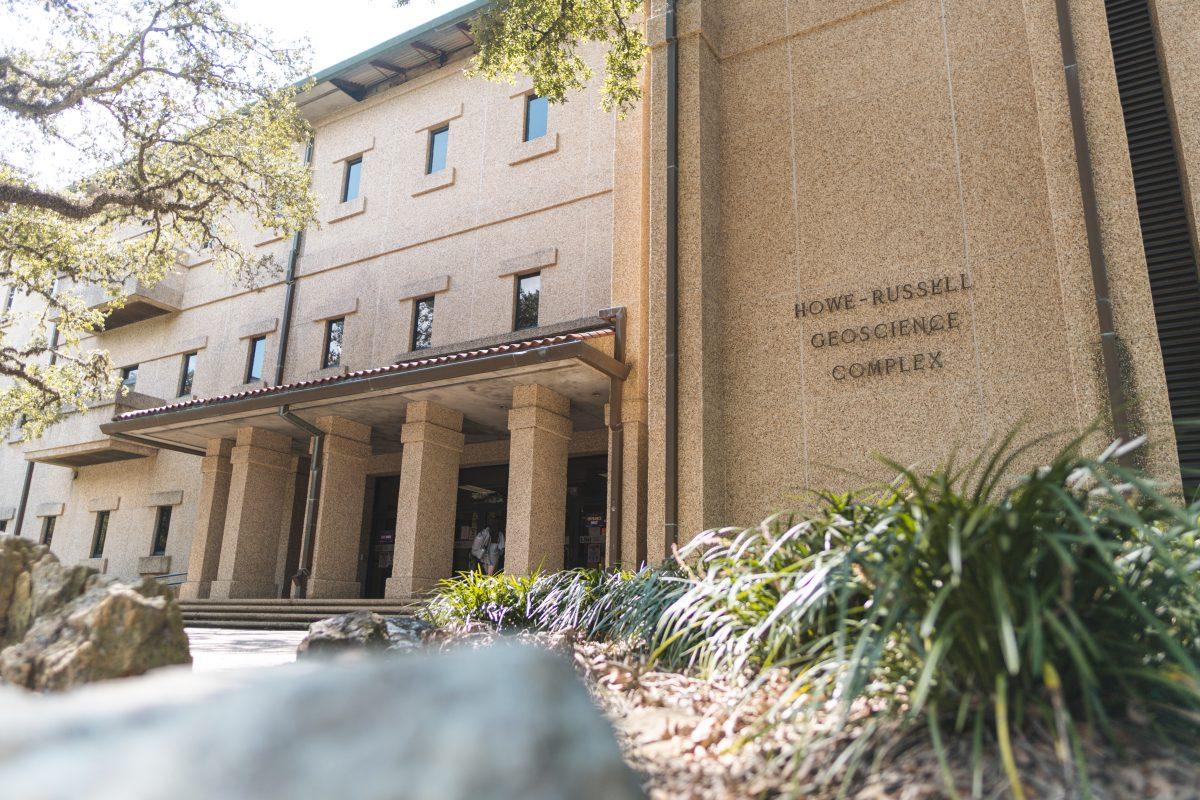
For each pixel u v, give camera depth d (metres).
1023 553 2.39
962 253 8.85
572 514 15.62
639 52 11.30
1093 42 7.72
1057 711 2.01
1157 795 1.91
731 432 9.84
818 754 2.46
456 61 18.20
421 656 1.91
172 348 21.34
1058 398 7.98
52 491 22.70
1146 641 2.39
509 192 16.52
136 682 1.86
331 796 1.43
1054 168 7.70
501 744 1.63
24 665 3.50
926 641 2.38
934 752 2.28
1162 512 2.58
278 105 16.14
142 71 15.15
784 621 3.29
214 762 1.46
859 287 9.41
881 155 9.63
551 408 13.12
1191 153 7.71
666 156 10.61
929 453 8.54
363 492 15.45
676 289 10.07
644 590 5.05
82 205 14.65
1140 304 7.03
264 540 16.44
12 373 17.39
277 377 18.66
